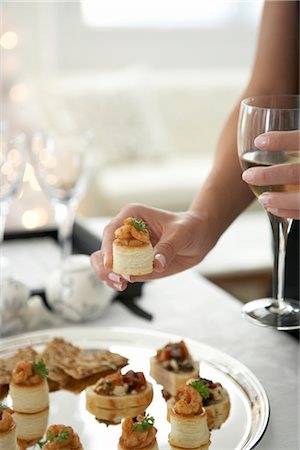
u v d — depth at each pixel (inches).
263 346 49.6
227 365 45.4
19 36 185.5
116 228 43.5
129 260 40.4
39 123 161.8
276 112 37.2
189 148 174.9
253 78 52.5
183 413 39.7
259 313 40.8
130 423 39.7
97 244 61.6
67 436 39.2
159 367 45.4
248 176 37.6
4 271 53.7
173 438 39.8
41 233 68.2
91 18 192.1
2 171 53.9
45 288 55.8
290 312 40.8
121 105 161.8
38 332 49.8
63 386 45.0
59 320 53.7
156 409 42.6
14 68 184.4
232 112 51.8
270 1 52.1
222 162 49.4
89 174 57.9
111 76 171.8
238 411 41.6
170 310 54.7
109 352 47.4
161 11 197.5
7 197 54.7
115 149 157.5
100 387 43.2
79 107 158.4
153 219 44.9
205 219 46.6
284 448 39.4
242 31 204.1
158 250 42.4
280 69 51.9
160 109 172.7
